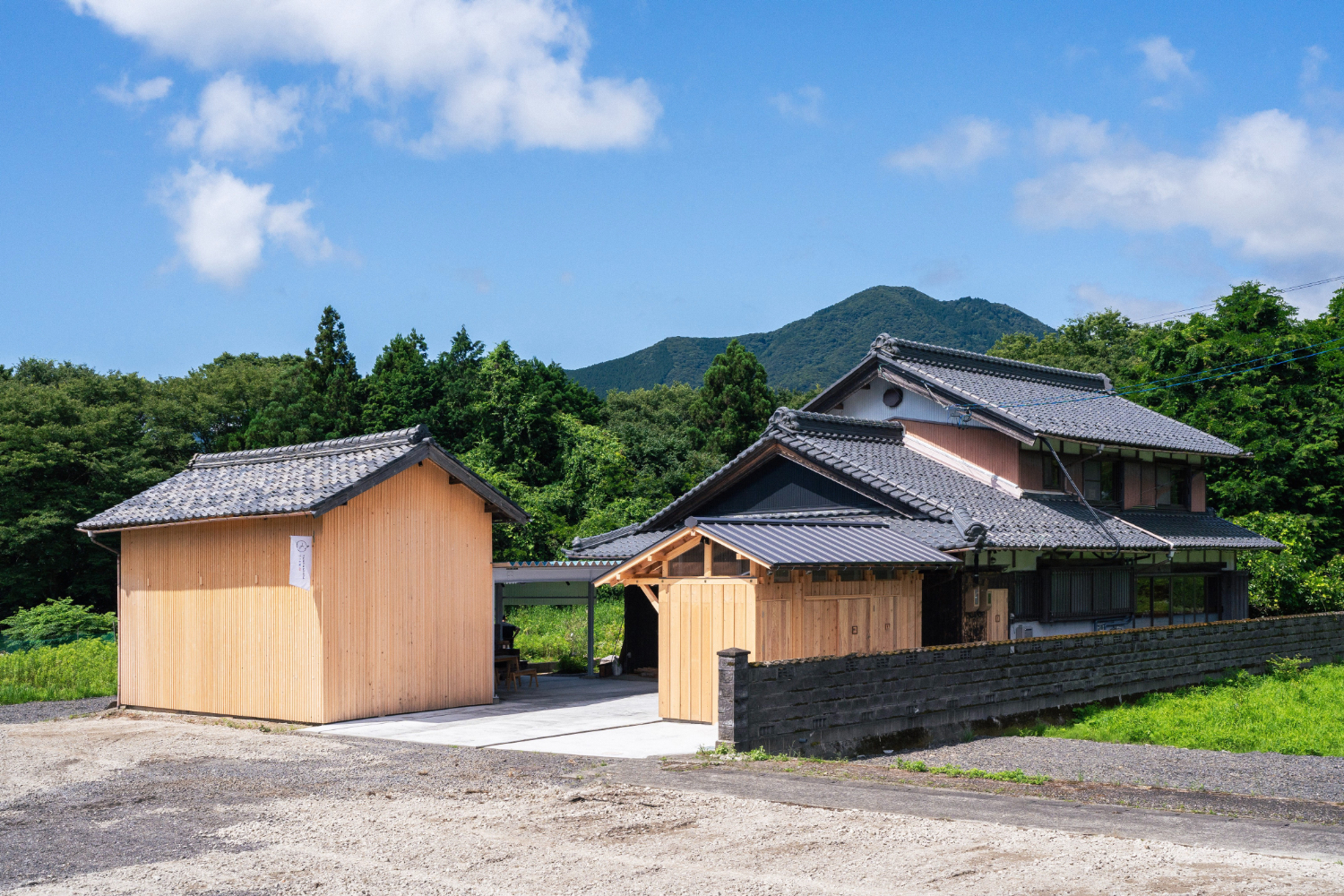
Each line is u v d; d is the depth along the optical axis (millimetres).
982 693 13953
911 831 7227
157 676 16078
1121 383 32906
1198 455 23609
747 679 10922
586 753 11102
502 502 16312
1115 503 21484
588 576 19938
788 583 13219
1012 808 8102
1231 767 11133
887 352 21812
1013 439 19672
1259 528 25859
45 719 15578
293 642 14125
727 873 6246
